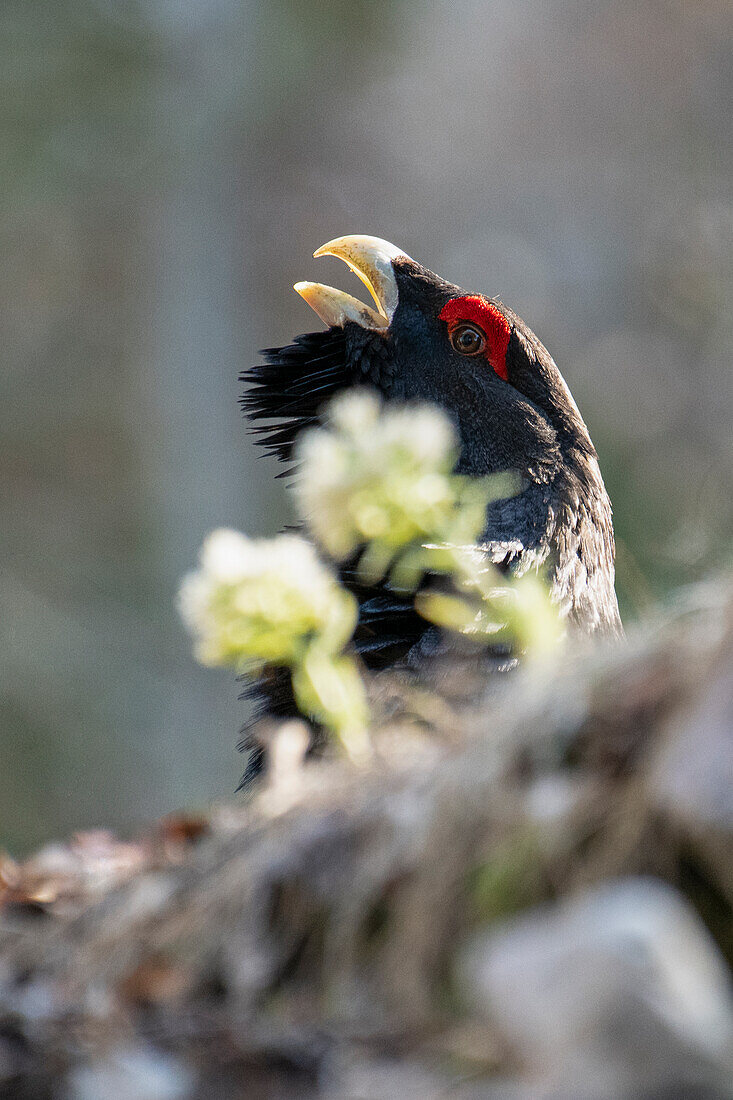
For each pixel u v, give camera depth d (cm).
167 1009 383
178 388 3703
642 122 3956
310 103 3675
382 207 3834
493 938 345
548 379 804
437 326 798
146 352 3797
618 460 3216
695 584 466
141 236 3753
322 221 3794
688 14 3928
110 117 3494
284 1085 347
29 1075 363
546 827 361
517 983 311
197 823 493
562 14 3925
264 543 482
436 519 499
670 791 343
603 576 788
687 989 302
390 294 809
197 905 401
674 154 3925
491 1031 328
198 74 3466
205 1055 359
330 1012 365
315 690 466
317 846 389
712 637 366
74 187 3606
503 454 782
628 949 302
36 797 3153
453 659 615
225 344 3712
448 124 3881
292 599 470
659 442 3325
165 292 3722
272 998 377
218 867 411
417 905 365
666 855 349
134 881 429
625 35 3944
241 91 3497
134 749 3234
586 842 358
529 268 3838
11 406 3806
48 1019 386
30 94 3462
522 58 3931
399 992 359
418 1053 342
